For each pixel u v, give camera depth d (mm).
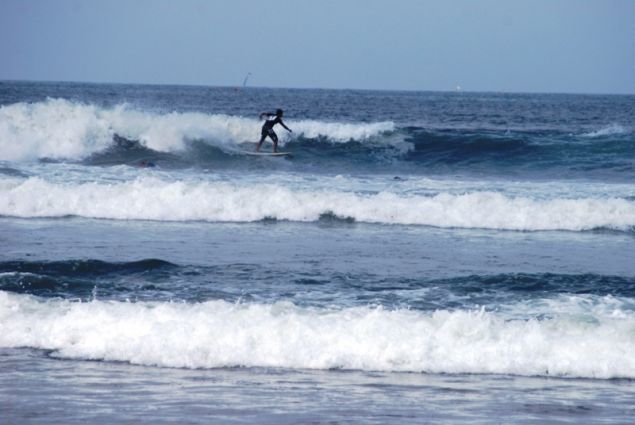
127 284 46406
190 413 28625
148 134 106188
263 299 43594
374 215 74188
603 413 29594
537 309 42375
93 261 50125
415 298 44469
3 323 37594
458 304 43281
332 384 32375
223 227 69188
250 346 35469
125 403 29562
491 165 113500
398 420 28328
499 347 35562
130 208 72750
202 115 116625
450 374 34062
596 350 35531
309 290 46000
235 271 50781
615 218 74062
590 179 101938
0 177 80688
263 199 74750
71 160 100750
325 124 120250
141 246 59000
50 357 34938
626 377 34125
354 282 48281
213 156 107438
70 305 39875
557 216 74250
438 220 73750
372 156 116000
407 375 33781
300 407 29516
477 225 73438
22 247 57188
